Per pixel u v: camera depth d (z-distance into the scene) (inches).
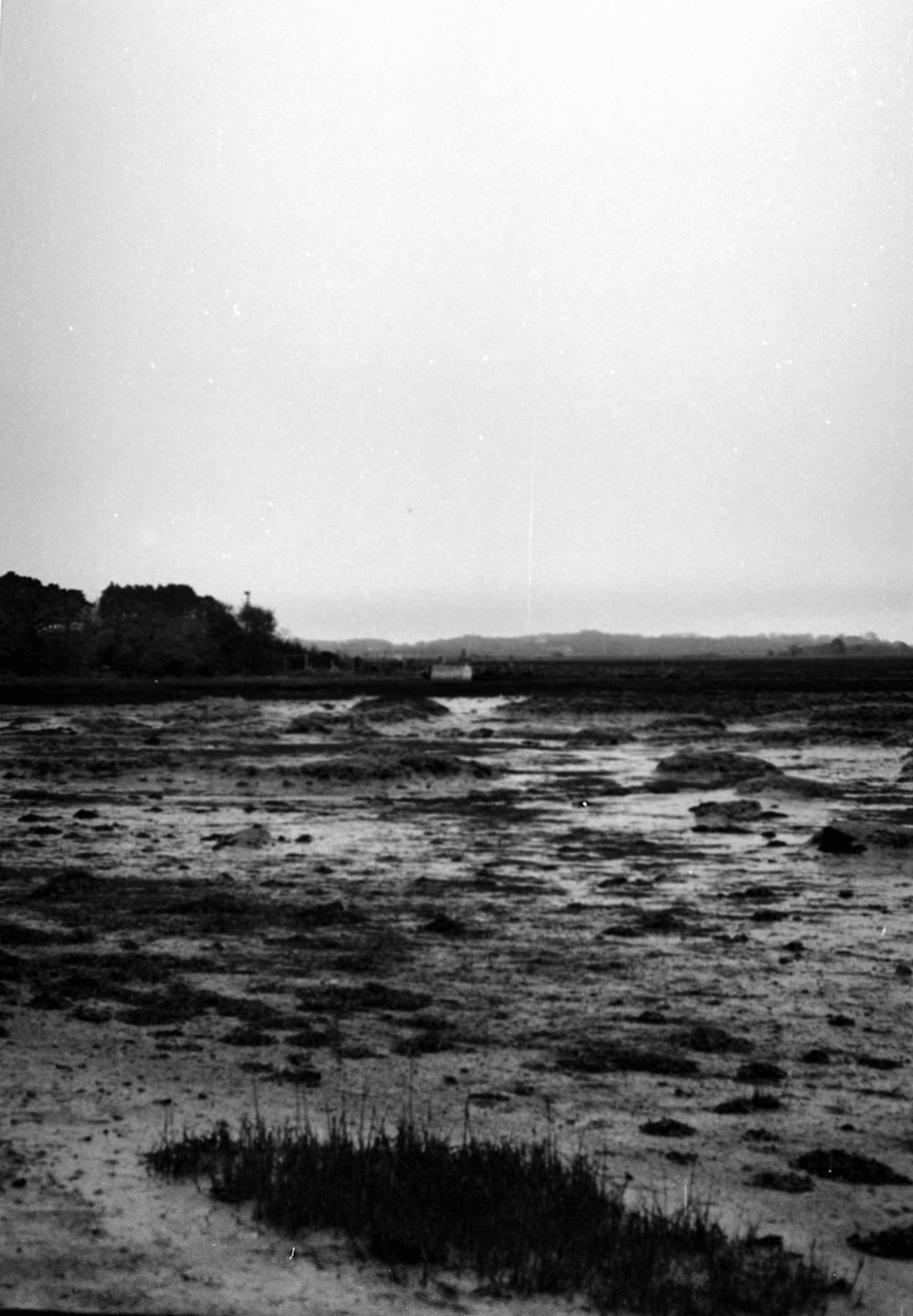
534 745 2172.7
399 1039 474.9
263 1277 274.7
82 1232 292.2
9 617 4798.2
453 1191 308.3
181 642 5447.8
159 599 5753.0
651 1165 350.9
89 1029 474.6
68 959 600.1
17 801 1286.9
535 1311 264.1
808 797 1348.4
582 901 775.7
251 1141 334.3
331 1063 440.1
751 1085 428.1
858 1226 317.7
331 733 2329.0
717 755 1624.0
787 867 912.3
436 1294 269.9
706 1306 267.9
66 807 1246.3
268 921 702.5
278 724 2507.4
